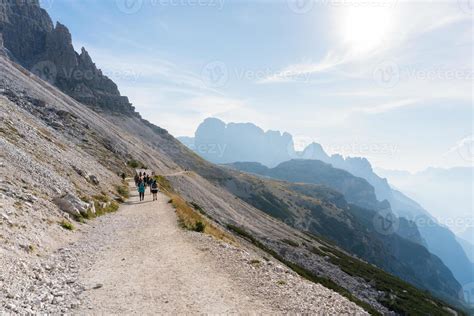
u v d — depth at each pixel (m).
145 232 25.45
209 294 13.34
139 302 12.05
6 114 42.66
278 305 12.66
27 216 18.97
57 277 13.82
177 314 11.20
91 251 18.75
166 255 19.11
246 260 19.17
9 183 22.38
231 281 15.22
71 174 36.97
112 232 24.58
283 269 18.62
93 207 30.45
